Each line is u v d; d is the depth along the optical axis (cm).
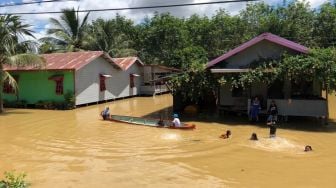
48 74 3141
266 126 2150
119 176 1239
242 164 1374
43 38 4934
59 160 1443
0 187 880
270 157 1468
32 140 1817
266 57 2369
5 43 2692
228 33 5675
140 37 5875
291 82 2414
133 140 1786
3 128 2156
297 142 1736
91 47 5175
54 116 2617
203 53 4997
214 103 2783
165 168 1325
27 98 3231
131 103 3484
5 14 2656
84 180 1201
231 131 2002
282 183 1169
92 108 3088
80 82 3158
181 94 2623
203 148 1616
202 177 1227
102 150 1595
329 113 2691
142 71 4391
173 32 5591
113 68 3722
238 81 2284
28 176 1245
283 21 5247
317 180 1197
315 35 5238
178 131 2008
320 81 2080
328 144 1698
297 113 2211
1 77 2780
